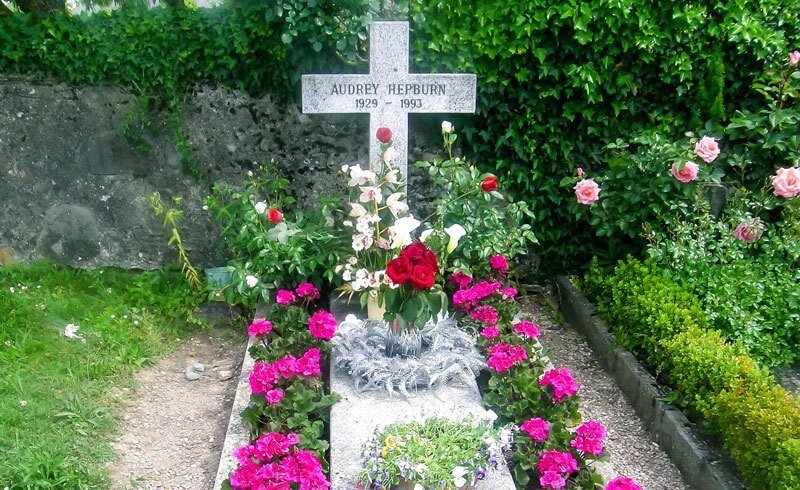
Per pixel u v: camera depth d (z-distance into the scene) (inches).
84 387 153.1
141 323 182.5
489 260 183.8
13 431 133.6
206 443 146.8
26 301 177.3
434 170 184.2
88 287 194.7
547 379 132.7
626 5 182.4
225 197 201.8
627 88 193.8
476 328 163.9
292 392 133.7
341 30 174.4
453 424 121.1
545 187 204.1
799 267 181.0
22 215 200.8
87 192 200.5
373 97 179.9
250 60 187.9
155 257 207.0
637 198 187.3
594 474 120.0
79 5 218.1
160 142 197.6
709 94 195.3
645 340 163.3
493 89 191.6
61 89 191.2
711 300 164.4
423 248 133.3
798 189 174.4
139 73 189.5
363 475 111.3
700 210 187.0
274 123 197.9
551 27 186.1
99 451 137.1
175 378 170.1
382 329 152.5
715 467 128.5
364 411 134.3
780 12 193.0
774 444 116.9
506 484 115.9
